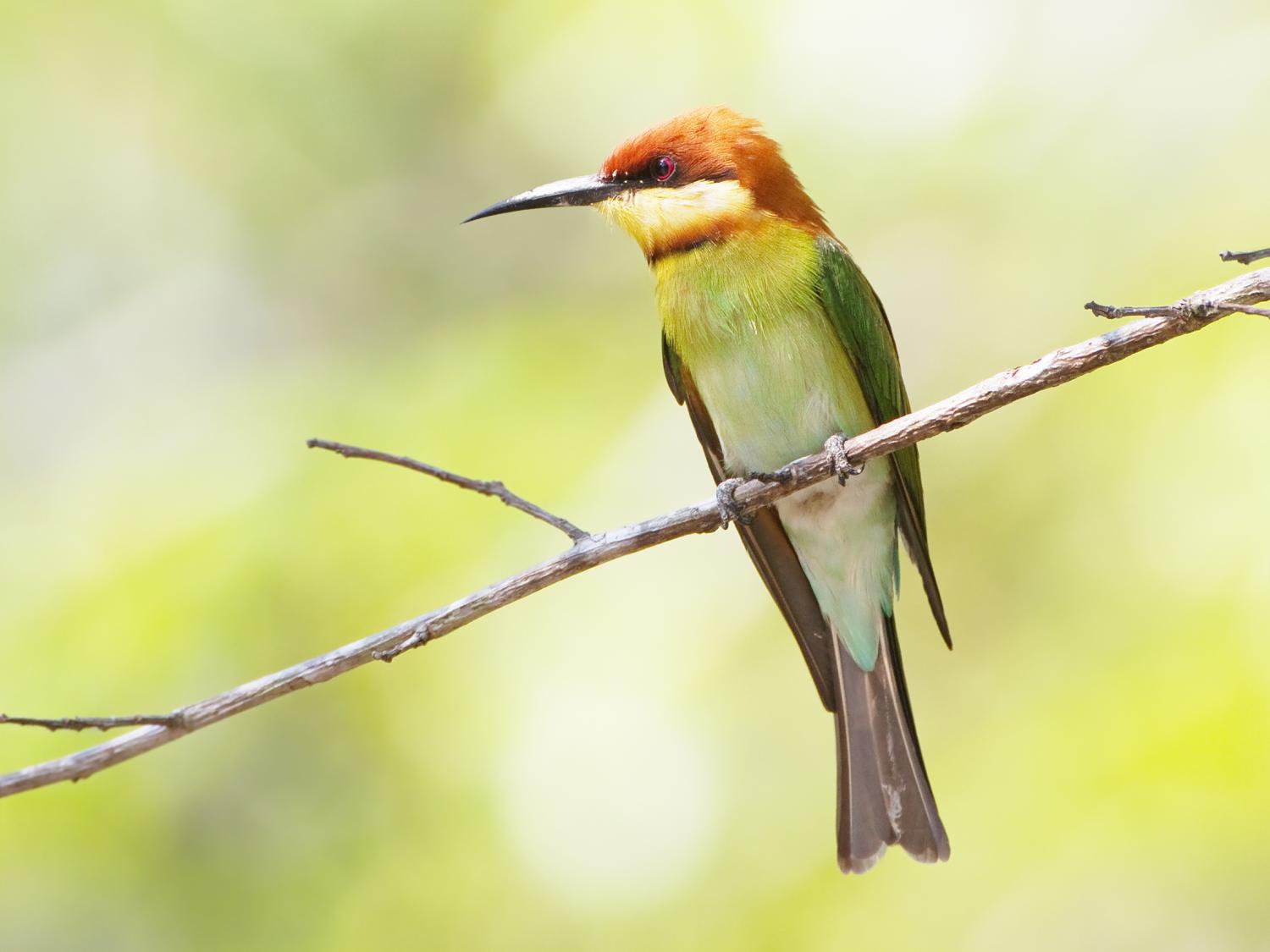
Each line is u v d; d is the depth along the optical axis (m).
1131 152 12.95
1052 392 12.44
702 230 8.92
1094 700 10.80
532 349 13.77
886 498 8.98
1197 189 12.59
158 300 15.48
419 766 11.60
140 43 15.12
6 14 15.01
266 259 15.64
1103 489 11.67
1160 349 11.52
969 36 13.52
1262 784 9.75
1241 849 9.76
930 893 10.66
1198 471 11.08
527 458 12.58
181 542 12.00
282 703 11.68
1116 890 9.95
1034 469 12.47
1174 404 11.37
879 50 13.64
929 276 13.41
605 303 14.77
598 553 7.56
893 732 8.96
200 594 11.66
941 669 12.45
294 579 11.80
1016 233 13.24
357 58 15.26
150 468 12.83
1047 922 10.06
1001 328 13.08
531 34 15.02
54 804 11.20
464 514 12.11
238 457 12.71
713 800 11.44
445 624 7.33
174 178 15.62
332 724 11.70
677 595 12.08
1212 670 10.29
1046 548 12.23
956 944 10.34
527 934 11.20
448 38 15.26
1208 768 9.89
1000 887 10.32
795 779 11.73
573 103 15.05
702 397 9.10
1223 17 13.02
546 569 7.47
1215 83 12.85
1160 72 13.05
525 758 11.49
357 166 15.55
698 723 11.65
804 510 8.90
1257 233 12.22
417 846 11.52
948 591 12.64
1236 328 11.19
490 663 11.73
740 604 12.07
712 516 7.82
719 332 8.88
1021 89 13.41
